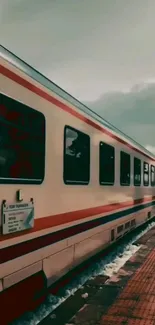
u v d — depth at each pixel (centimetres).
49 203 469
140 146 1170
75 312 457
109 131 778
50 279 477
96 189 680
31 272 421
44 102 458
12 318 382
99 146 699
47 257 464
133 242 1011
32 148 424
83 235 607
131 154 1013
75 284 574
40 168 444
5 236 365
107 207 762
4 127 364
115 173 828
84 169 611
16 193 386
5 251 365
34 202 427
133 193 1047
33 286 429
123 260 764
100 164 705
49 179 469
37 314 436
